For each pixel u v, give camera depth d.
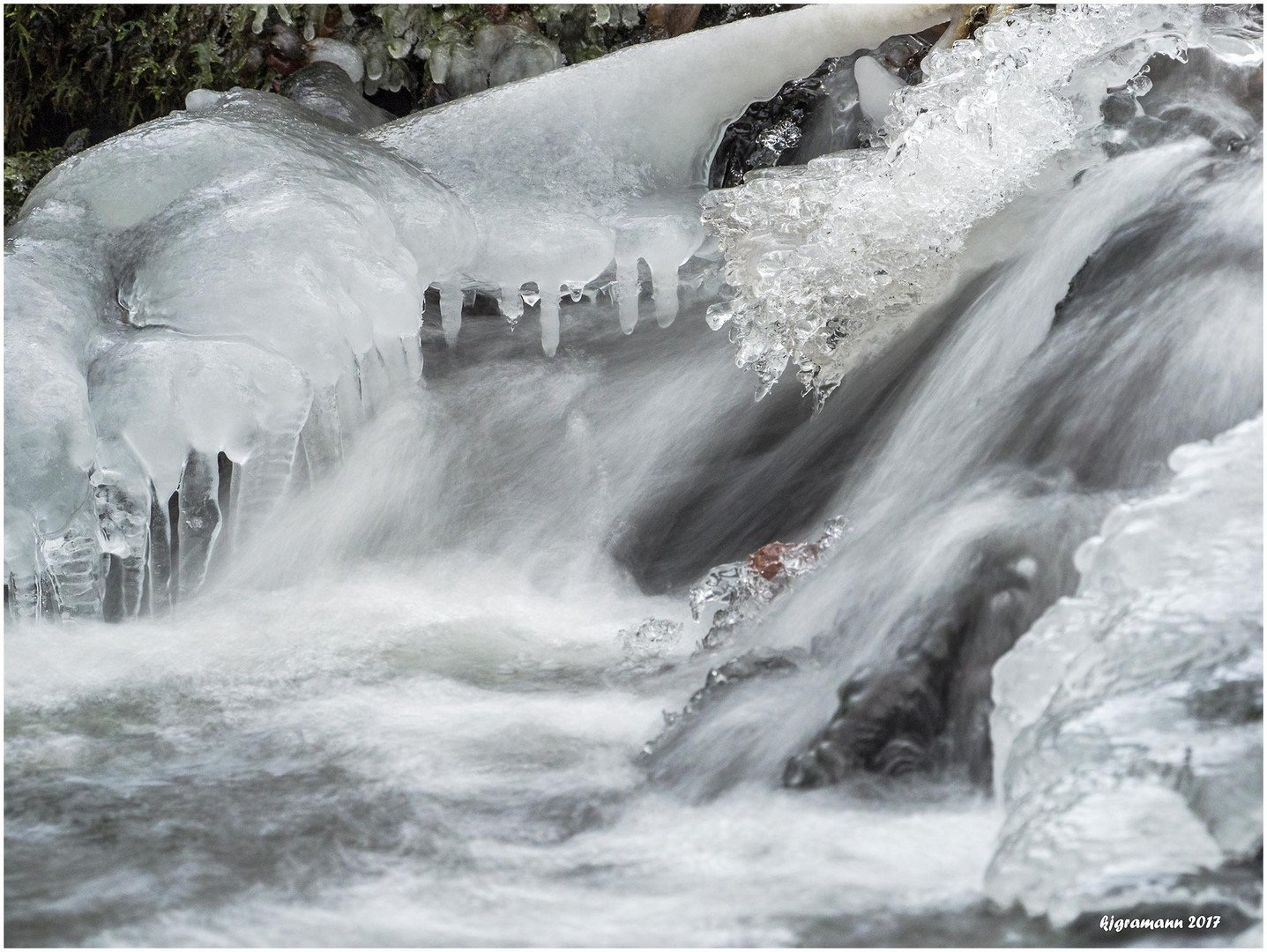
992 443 3.50
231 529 4.42
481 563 4.82
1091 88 4.11
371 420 4.91
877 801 2.60
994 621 2.78
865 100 5.21
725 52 5.50
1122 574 2.51
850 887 2.28
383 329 4.57
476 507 5.00
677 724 2.97
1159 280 3.51
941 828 2.48
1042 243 3.99
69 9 6.78
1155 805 2.09
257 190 4.58
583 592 4.56
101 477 4.04
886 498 3.71
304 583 4.51
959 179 4.23
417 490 4.91
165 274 4.33
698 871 2.39
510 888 2.37
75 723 3.31
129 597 4.14
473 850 2.54
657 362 5.33
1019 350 3.82
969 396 3.82
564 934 2.19
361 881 2.42
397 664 3.72
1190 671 2.24
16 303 4.15
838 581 3.30
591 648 3.84
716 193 4.75
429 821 2.67
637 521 4.90
